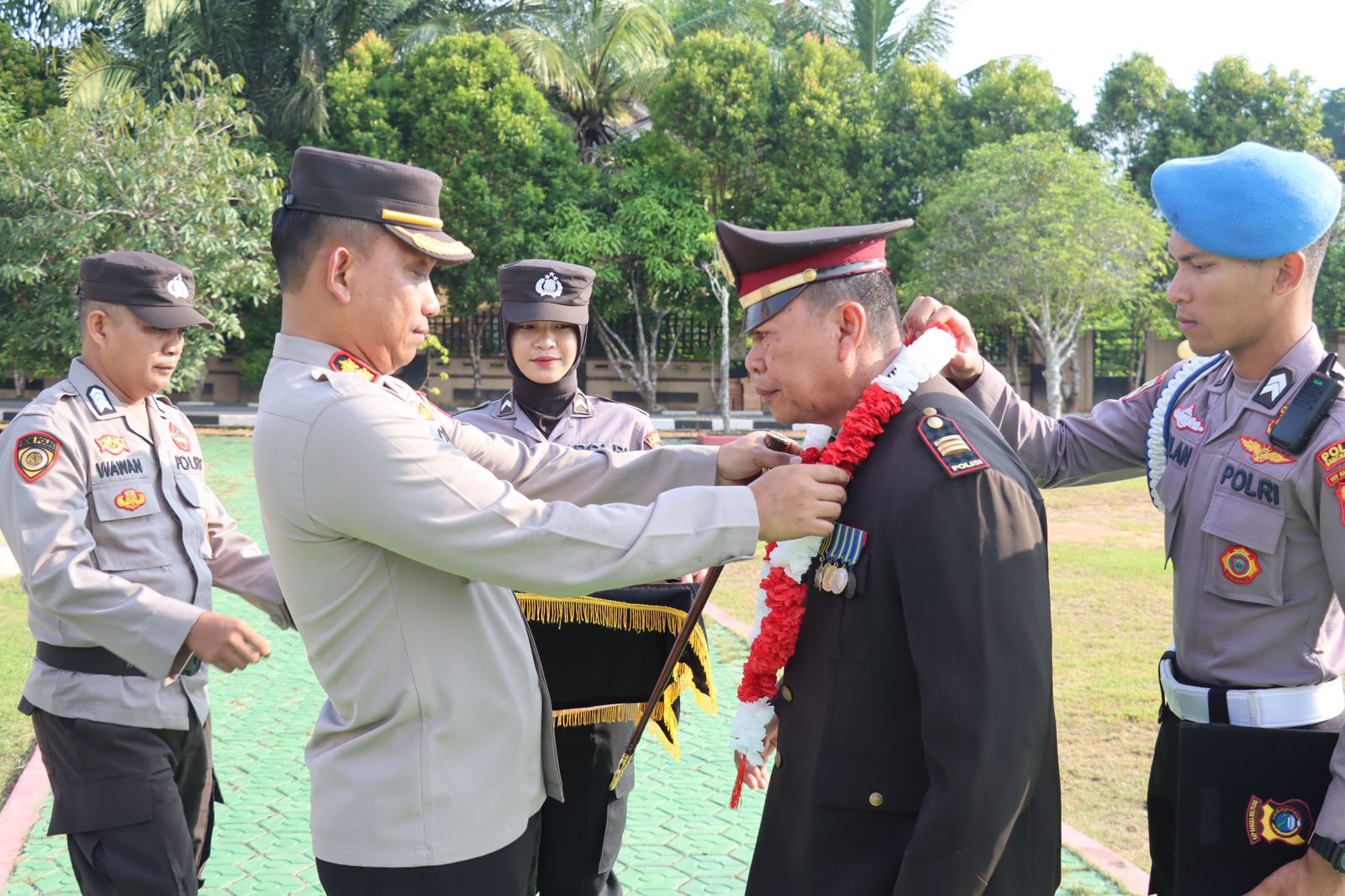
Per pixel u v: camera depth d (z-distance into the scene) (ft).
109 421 9.34
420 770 6.23
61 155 45.60
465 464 6.06
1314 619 6.53
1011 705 5.55
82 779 8.72
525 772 6.71
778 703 6.65
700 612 7.64
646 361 81.20
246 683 18.25
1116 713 16.20
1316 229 6.37
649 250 72.08
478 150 71.67
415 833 6.23
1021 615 5.66
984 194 66.74
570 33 78.38
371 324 6.45
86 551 8.66
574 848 9.52
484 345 85.66
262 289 50.88
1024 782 5.59
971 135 77.87
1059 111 79.51
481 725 6.42
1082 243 65.16
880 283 6.50
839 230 6.48
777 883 6.47
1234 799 6.20
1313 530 6.44
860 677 6.05
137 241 46.24
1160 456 7.34
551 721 7.13
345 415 5.93
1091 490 42.16
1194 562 6.93
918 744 5.99
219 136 49.06
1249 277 6.48
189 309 9.75
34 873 11.46
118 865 8.65
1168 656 7.40
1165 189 6.74
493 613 6.66
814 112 74.49
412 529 5.84
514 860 6.61
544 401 11.75
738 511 5.95
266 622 22.52
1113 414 8.02
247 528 31.91
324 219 6.31
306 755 6.77
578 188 73.26
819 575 6.18
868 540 6.01
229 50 72.54
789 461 7.16
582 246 69.87
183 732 9.21
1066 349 77.15
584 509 6.02
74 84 67.67
